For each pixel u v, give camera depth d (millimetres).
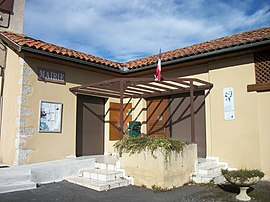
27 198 5121
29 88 7344
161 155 5953
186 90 8586
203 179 6484
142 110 10016
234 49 6973
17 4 8758
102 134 9742
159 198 5273
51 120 7801
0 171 6160
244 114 7254
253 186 6156
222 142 7613
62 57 7660
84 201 5031
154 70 9234
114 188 6078
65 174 6773
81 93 8820
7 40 7434
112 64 9586
